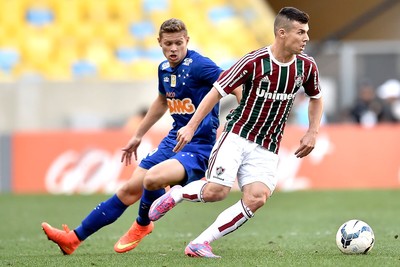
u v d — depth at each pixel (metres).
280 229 35.59
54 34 74.56
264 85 22.95
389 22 80.69
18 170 54.88
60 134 55.03
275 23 22.83
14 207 46.47
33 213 43.66
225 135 23.61
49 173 54.94
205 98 23.09
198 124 23.08
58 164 54.91
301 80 23.30
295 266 21.52
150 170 24.38
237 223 23.61
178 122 25.81
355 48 64.19
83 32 74.94
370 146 56.38
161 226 37.50
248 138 23.39
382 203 47.31
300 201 48.78
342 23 83.31
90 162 54.84
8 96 64.69
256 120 23.30
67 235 25.95
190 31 75.31
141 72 73.19
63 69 72.88
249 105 23.27
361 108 61.91
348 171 56.16
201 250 23.73
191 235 33.31
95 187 54.72
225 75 23.05
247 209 23.42
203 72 24.81
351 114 62.34
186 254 24.11
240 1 77.94
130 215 42.97
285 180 55.59
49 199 50.62
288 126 56.19
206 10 76.81
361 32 81.19
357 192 53.44
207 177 23.73
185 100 25.34
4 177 54.78
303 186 55.81
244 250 26.83
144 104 66.44
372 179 56.38
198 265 21.92
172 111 25.81
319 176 56.00
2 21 74.50
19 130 64.62
